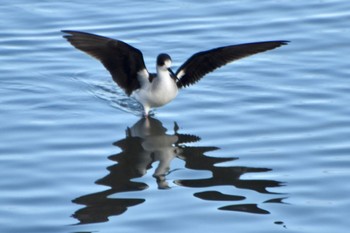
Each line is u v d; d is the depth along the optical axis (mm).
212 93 18719
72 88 19047
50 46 20812
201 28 21594
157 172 15312
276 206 13930
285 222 13422
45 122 17344
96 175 15148
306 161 15555
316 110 17609
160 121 17547
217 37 21109
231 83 19141
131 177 15086
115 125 17328
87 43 16500
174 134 16891
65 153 15984
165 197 14312
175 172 15312
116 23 21828
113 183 14836
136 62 17203
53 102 18344
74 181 14898
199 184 14805
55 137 16656
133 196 14367
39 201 14156
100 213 13742
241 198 14242
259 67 19812
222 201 14133
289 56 20250
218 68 18641
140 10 22547
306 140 16375
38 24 21750
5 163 15492
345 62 19734
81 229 13250
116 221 13492
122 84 17375
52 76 19500
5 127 17031
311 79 19047
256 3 22953
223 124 17234
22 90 18797
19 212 13789
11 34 21281
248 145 16297
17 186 14664
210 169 15391
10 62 20047
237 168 15391
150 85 17484
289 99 18172
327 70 19422
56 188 14617
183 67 17578
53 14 22250
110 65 16953
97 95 18812
